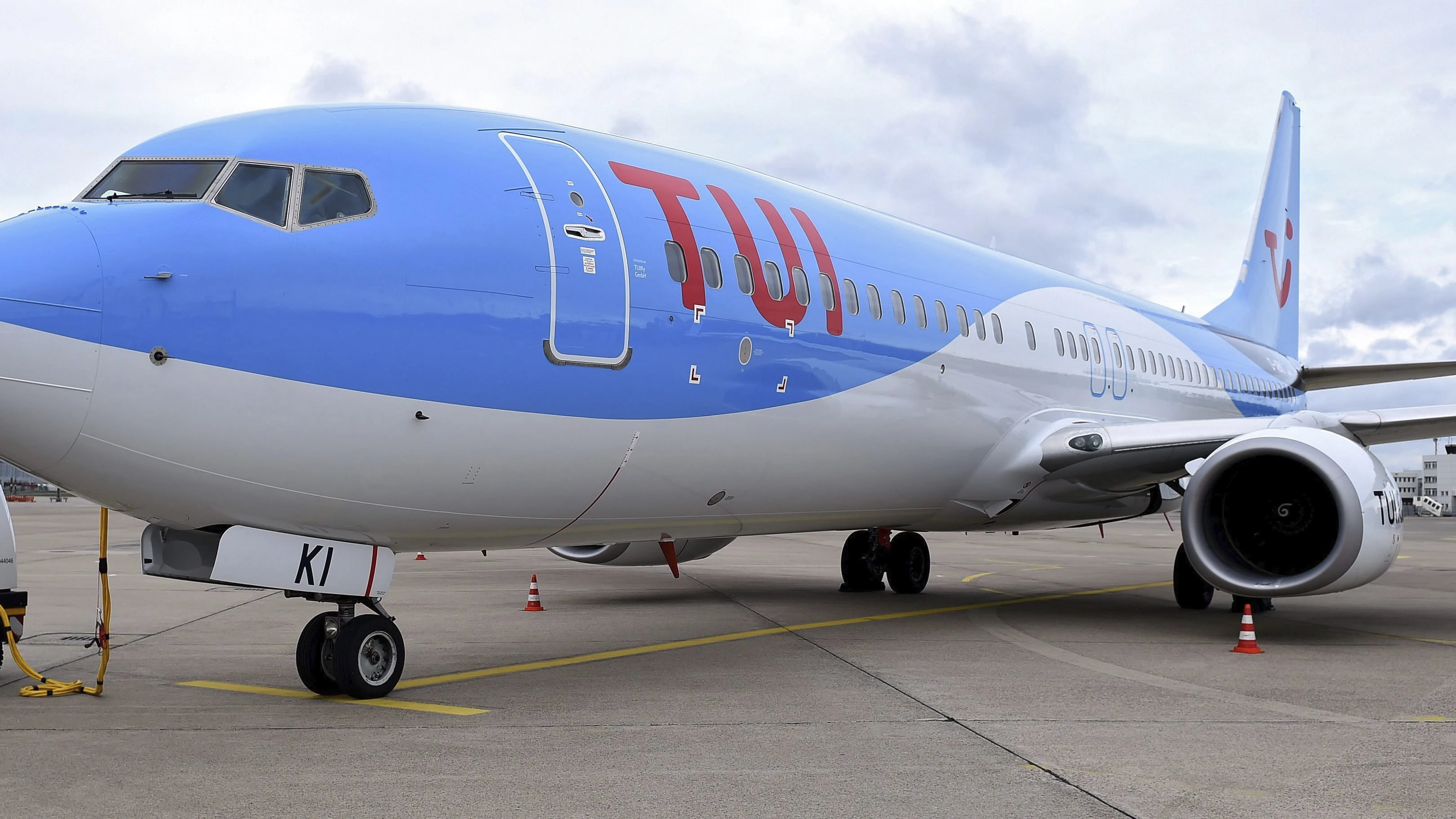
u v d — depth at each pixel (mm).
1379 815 4562
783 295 8727
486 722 6316
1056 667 8383
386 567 7059
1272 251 20594
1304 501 10086
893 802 4711
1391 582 17828
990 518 11867
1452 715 6617
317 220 6527
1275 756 5562
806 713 6605
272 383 6129
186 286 6000
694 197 8562
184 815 4434
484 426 6793
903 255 10508
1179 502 12914
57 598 13328
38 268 5746
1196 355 15492
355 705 6805
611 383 7359
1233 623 11414
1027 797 4785
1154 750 5672
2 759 5352
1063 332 12297
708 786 4949
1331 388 18891
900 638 10055
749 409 8305
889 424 9641
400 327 6504
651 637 10117
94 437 5824
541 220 7289
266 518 6449
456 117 7727
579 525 7836
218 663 8445
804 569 18812
